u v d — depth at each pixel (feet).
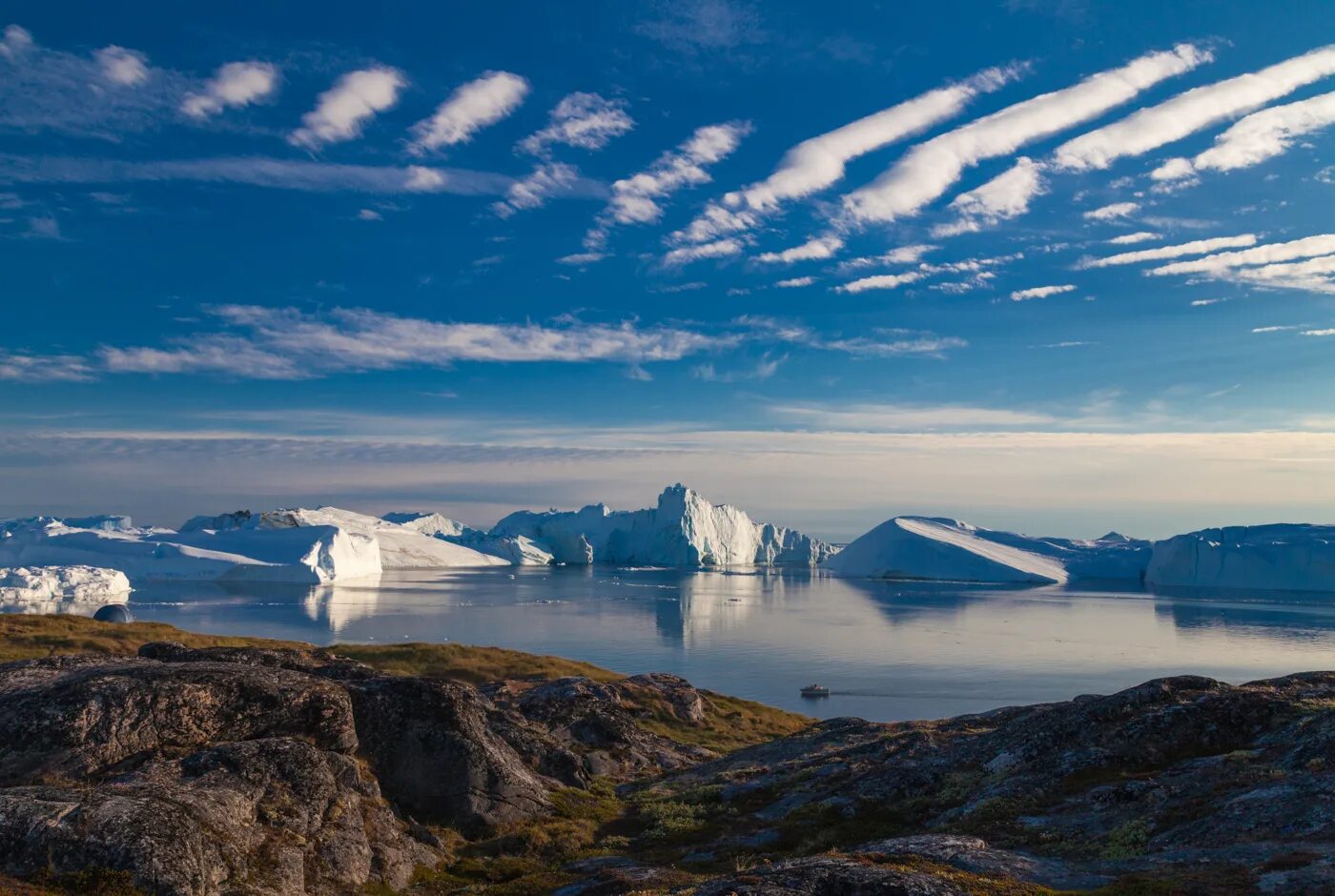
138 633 195.21
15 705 69.05
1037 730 87.97
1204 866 50.19
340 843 67.92
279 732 78.95
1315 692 83.10
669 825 93.50
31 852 50.01
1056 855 60.75
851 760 108.06
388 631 506.07
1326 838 50.55
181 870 52.49
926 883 45.83
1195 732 78.13
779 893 44.88
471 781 90.22
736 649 454.40
